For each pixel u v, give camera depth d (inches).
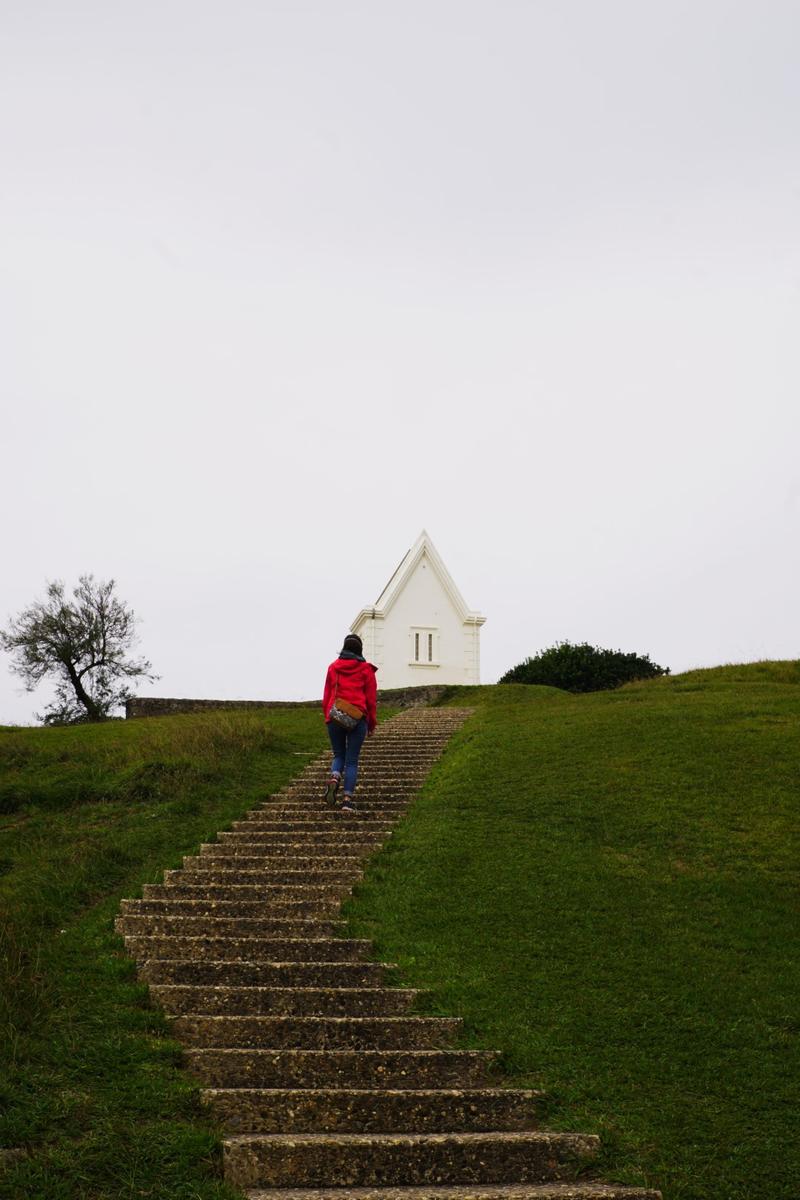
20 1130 213.0
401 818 495.8
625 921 353.7
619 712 714.2
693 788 500.1
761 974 312.0
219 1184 203.5
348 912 370.0
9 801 545.0
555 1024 281.0
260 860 430.9
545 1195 205.2
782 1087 248.8
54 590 1768.0
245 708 1173.7
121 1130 217.5
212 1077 253.8
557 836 442.9
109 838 472.1
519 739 644.7
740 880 389.4
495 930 348.8
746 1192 210.4
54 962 308.8
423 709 1019.9
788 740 577.3
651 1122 235.0
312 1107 237.6
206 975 309.6
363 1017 284.2
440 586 1686.8
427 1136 225.3
